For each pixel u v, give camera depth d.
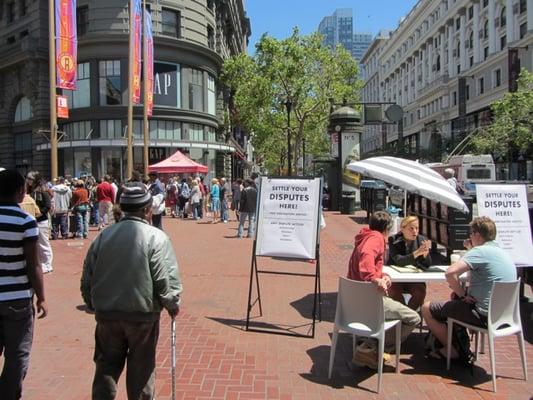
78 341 6.00
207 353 5.62
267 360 5.43
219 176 44.00
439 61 74.19
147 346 3.63
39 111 41.41
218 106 44.03
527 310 7.38
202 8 39.38
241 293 8.43
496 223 6.61
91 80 35.94
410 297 6.70
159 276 3.54
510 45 49.41
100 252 3.59
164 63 36.50
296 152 38.75
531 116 34.59
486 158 29.80
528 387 4.80
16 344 3.70
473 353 5.42
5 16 45.22
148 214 3.79
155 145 35.59
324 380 4.92
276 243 6.55
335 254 12.48
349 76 39.00
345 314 4.98
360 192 24.75
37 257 3.81
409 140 88.69
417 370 5.20
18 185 3.83
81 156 36.47
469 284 5.09
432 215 9.50
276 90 37.59
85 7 36.31
